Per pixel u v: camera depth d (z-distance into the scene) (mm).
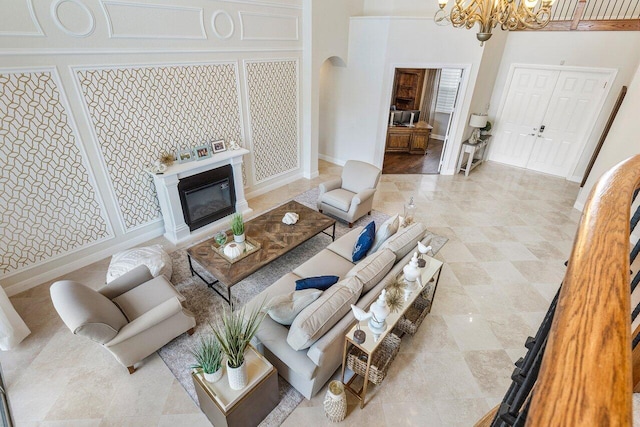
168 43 3947
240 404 2154
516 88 7078
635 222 1043
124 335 2514
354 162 5258
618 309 508
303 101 6086
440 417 2502
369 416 2498
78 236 3896
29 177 3377
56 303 2395
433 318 3387
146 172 4250
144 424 2428
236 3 4441
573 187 6578
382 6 6176
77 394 2615
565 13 6277
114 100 3709
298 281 2742
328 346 2248
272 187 6168
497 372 2855
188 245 4473
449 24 5727
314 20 5434
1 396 1355
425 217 5352
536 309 3533
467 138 7219
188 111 4402
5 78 3014
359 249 3375
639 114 4625
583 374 447
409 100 9141
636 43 5617
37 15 3027
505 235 4891
